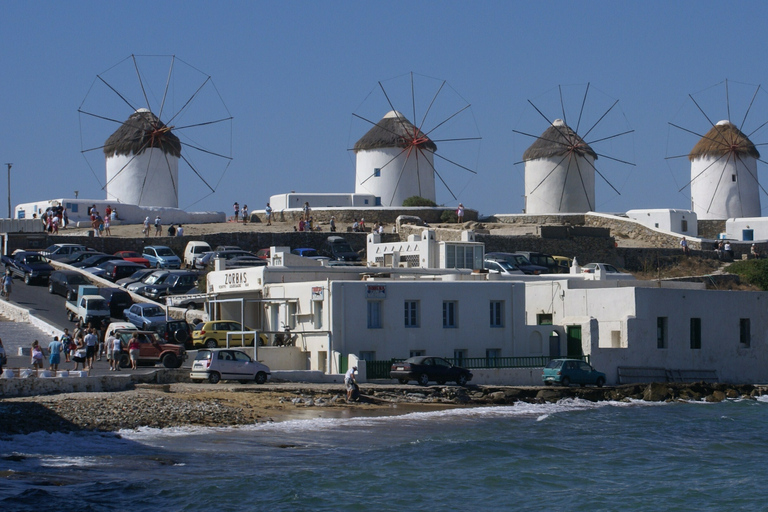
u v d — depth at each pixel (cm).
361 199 11075
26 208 10000
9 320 6162
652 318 5734
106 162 11306
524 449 3756
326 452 3484
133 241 8450
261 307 5597
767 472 3522
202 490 2894
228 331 5194
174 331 5209
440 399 4659
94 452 3234
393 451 3566
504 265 7631
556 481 3316
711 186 12775
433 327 5312
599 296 5812
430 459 3488
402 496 3017
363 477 3184
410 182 12156
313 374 4831
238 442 3531
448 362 4984
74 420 3575
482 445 3753
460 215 10650
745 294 6209
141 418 3700
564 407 4862
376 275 5816
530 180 12562
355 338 5059
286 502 2858
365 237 9212
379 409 4334
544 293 6062
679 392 5391
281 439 3628
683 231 10875
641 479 3388
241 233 8800
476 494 3102
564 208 12319
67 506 2656
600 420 4516
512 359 5425
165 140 11119
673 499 3138
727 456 3797
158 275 6869
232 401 4147
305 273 5653
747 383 6112
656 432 4269
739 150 12656
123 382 4259
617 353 5562
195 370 4569
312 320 5159
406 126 12225
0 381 3866
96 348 4909
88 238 8288
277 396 4334
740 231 11462
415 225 9794
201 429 3688
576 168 12356
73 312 6041
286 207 10812
